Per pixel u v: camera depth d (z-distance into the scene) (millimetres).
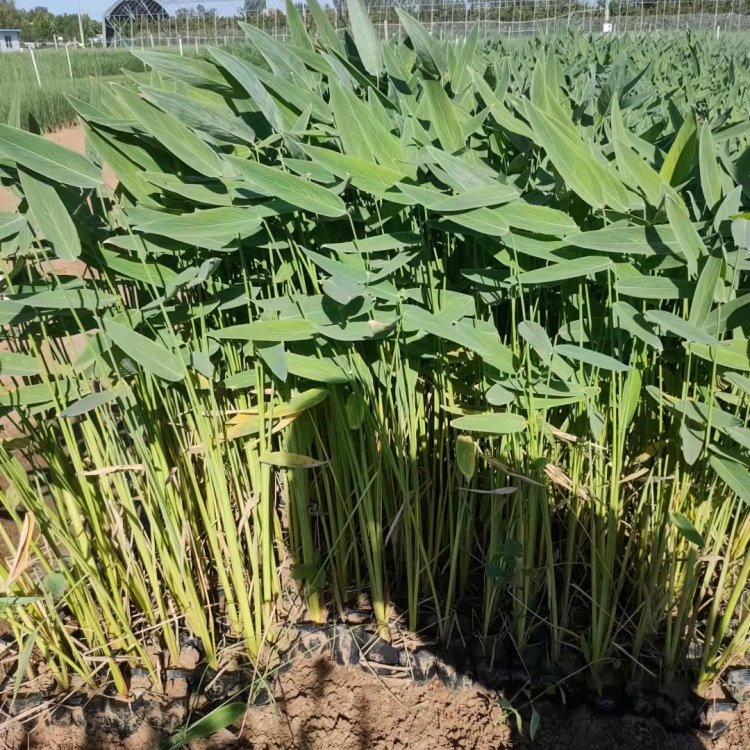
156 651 1238
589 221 1029
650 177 912
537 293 1059
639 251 887
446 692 1192
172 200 1081
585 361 918
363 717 1155
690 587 1080
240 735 1133
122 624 1168
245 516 1134
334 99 931
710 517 1045
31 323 1065
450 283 1167
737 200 887
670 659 1147
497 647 1227
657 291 921
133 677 1205
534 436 1024
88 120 984
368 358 1134
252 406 1193
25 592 1114
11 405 990
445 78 1312
